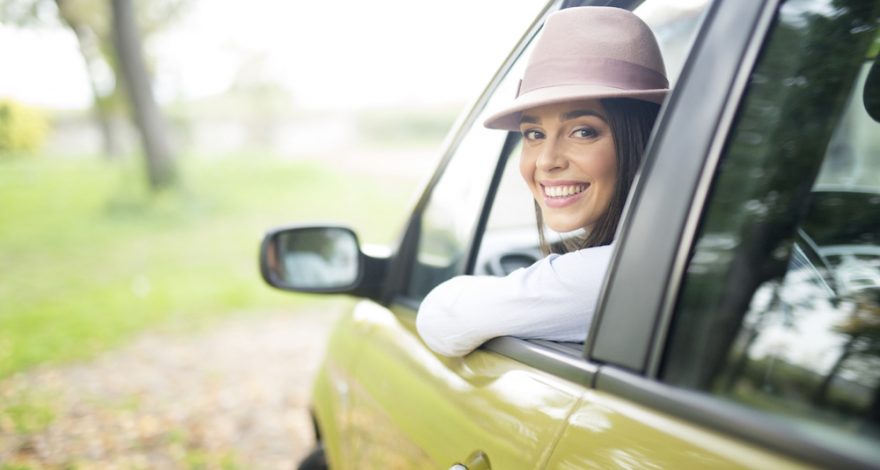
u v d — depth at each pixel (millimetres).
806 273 914
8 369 6059
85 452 4465
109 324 7590
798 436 714
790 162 932
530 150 1394
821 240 954
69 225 14422
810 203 951
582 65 1272
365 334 1996
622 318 964
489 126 1485
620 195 1302
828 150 969
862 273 950
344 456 2041
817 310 851
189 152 28438
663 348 894
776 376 786
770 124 907
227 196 17500
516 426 1098
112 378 5922
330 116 39062
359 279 1990
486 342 1343
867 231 982
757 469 725
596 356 1002
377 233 14195
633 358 933
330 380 2248
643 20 1407
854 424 707
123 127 27656
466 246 1862
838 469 669
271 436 4777
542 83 1298
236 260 11500
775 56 903
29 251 12125
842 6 944
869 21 963
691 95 956
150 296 8969
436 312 1368
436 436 1339
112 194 16547
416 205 1933
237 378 5988
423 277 1841
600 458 904
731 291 853
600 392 975
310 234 1995
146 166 16578
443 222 1924
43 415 5051
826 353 786
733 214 878
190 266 11023
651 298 925
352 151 31594
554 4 1516
